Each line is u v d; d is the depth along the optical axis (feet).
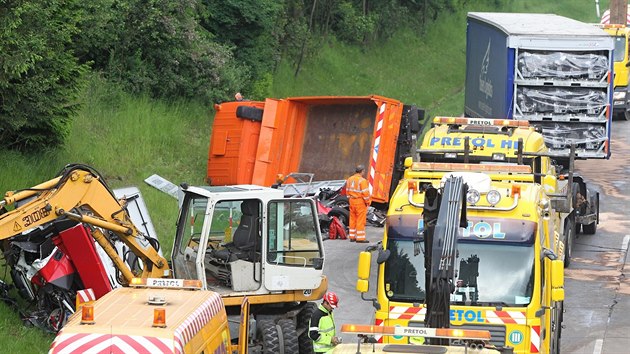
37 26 133.59
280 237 98.12
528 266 90.27
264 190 97.76
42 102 137.39
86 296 90.33
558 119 178.60
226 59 206.90
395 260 92.17
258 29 226.79
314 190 164.86
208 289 97.45
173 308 72.79
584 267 146.61
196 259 96.58
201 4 217.15
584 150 180.65
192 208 100.37
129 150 171.73
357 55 300.81
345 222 163.73
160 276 100.32
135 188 125.18
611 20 295.07
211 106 206.49
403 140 166.71
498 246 90.99
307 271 98.17
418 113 169.68
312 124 173.58
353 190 156.56
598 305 128.88
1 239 94.79
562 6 464.24
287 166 171.12
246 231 97.86
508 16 208.33
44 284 100.53
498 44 187.21
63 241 99.60
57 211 95.61
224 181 172.45
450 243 76.84
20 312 100.83
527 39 176.14
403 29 336.08
